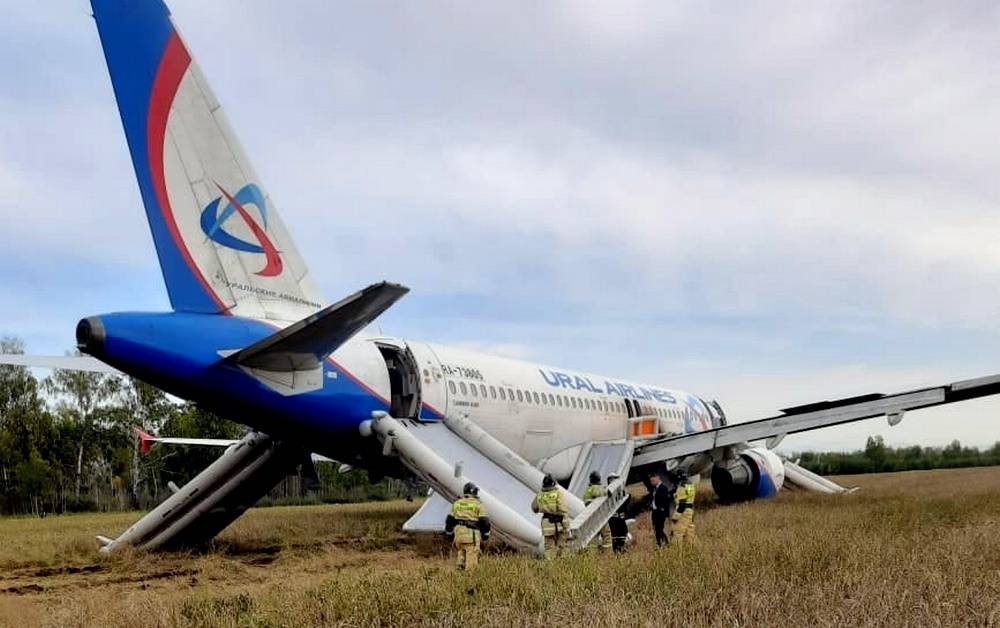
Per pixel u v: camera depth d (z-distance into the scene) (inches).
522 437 815.1
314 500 1796.3
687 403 1215.6
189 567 522.6
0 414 2172.7
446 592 330.0
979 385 672.4
